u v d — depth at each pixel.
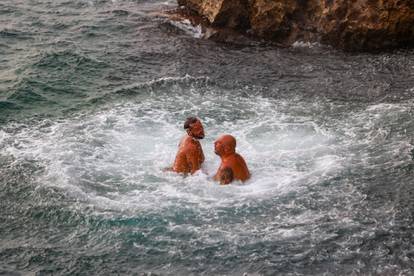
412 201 12.25
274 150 14.20
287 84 17.83
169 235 11.47
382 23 19.66
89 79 17.94
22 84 17.14
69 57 19.00
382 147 14.16
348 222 11.69
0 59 18.92
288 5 20.58
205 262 10.84
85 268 10.81
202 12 22.38
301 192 12.60
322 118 15.72
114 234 11.53
